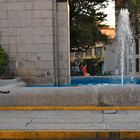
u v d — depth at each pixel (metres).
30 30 20.52
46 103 14.97
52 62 20.45
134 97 14.80
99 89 14.92
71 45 39.75
